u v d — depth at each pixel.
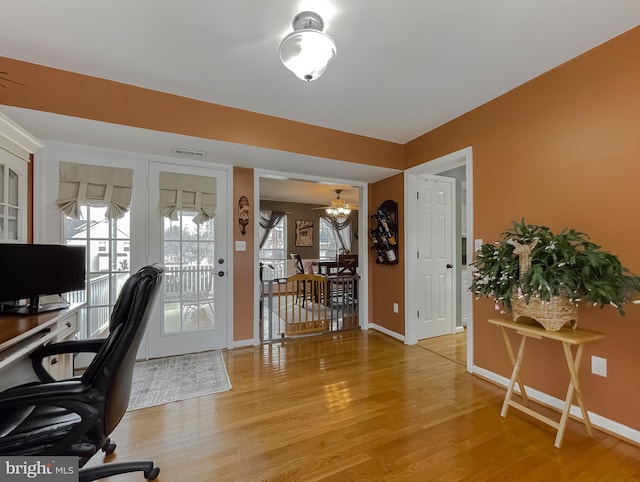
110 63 1.95
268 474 1.45
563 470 1.47
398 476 1.43
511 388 1.94
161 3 1.46
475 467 1.49
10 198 2.08
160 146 2.64
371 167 3.35
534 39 1.75
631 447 1.63
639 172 1.64
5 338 1.33
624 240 1.70
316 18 1.55
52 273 1.92
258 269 3.43
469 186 2.65
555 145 2.03
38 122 2.12
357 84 2.23
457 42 1.77
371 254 4.14
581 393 1.81
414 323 3.49
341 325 4.11
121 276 2.79
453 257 3.86
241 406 2.07
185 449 1.63
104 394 1.10
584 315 1.85
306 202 7.98
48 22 1.58
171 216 2.96
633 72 1.66
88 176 2.63
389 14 1.54
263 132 2.70
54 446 1.07
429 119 2.84
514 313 1.88
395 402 2.13
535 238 1.72
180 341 3.05
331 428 1.82
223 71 2.05
